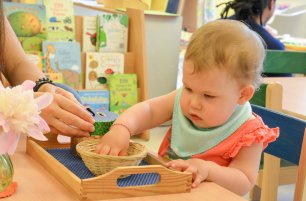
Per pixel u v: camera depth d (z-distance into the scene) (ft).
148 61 10.92
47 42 9.09
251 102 5.21
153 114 3.79
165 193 2.71
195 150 3.57
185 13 13.32
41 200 2.50
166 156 3.76
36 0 9.95
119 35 10.02
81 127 3.26
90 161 2.86
